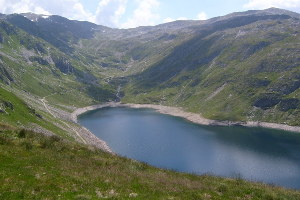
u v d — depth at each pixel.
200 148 143.12
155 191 25.39
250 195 27.39
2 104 88.75
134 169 32.06
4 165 26.47
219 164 118.19
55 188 23.33
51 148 34.28
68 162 30.02
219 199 25.47
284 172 109.81
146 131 182.25
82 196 22.02
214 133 183.75
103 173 28.42
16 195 21.25
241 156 130.38
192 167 113.44
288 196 27.84
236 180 32.97
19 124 85.00
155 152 133.88
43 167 27.50
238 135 178.88
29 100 187.50
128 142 151.75
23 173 25.34
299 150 142.38
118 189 24.80
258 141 161.75
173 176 31.81
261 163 120.56
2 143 32.38
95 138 149.12
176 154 131.38
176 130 189.12
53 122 131.75
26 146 32.75
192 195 25.38
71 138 112.38
